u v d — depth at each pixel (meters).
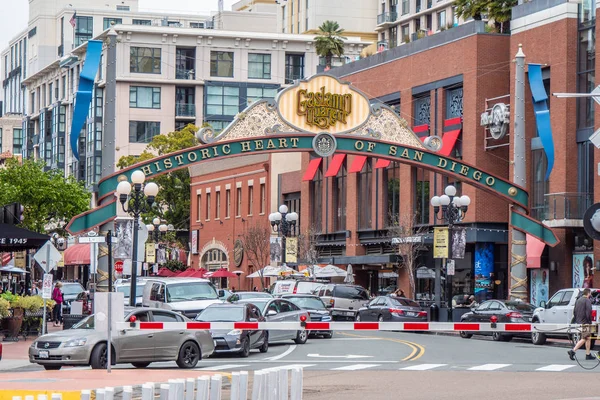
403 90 78.62
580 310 40.09
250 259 93.06
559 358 39.44
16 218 47.97
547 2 64.06
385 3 138.25
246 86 141.38
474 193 69.69
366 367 35.81
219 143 52.19
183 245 118.69
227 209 104.94
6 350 43.03
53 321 62.91
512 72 66.88
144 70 138.25
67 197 95.75
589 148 61.41
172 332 34.59
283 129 53.62
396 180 78.75
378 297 61.88
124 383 18.89
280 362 38.19
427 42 76.19
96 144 142.88
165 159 51.38
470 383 29.95
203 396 15.02
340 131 54.66
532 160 65.69
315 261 83.81
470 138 70.81
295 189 92.50
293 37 143.25
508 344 49.00
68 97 158.12
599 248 58.66
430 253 74.00
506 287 70.06
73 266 139.50
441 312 70.44
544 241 57.38
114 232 51.03
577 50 62.44
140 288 56.38
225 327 34.75
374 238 80.44
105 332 33.31
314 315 53.31
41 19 180.75
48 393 15.49
